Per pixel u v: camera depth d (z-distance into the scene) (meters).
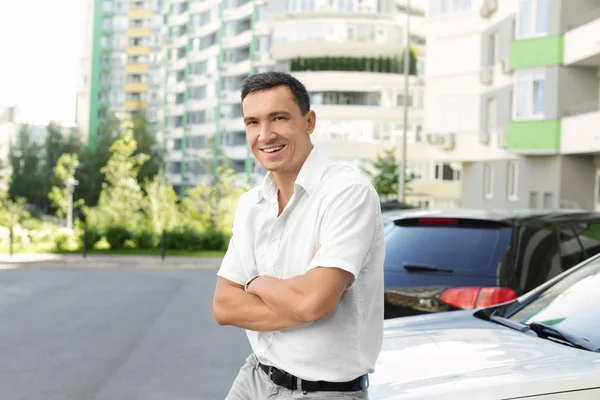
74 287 17.83
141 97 104.06
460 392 2.88
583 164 30.44
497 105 36.28
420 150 65.75
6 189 77.75
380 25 67.19
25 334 10.86
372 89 65.81
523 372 2.96
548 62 30.34
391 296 5.97
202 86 88.62
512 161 35.44
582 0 30.08
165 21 99.00
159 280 20.19
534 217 6.03
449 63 41.28
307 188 2.72
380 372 3.34
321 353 2.65
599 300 3.76
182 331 11.24
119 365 8.72
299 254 2.74
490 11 37.28
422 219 6.22
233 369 8.54
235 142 81.69
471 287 5.68
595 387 2.75
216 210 53.38
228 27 83.50
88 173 80.06
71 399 7.15
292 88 2.77
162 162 83.62
